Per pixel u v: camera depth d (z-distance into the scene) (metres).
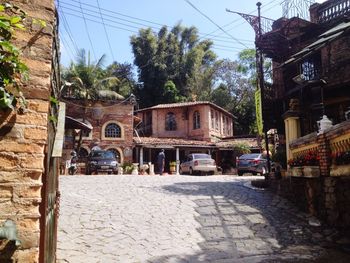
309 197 11.22
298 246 8.61
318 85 15.02
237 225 10.12
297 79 15.69
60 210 10.20
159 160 24.77
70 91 30.70
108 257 7.38
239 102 49.56
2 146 2.66
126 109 30.62
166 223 9.91
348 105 15.44
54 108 3.96
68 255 7.27
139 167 27.77
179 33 51.69
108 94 31.72
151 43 47.75
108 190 13.71
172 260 7.41
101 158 23.95
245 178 20.17
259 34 18.84
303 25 18.62
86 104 29.67
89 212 10.27
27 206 2.68
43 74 2.90
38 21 2.83
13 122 2.72
